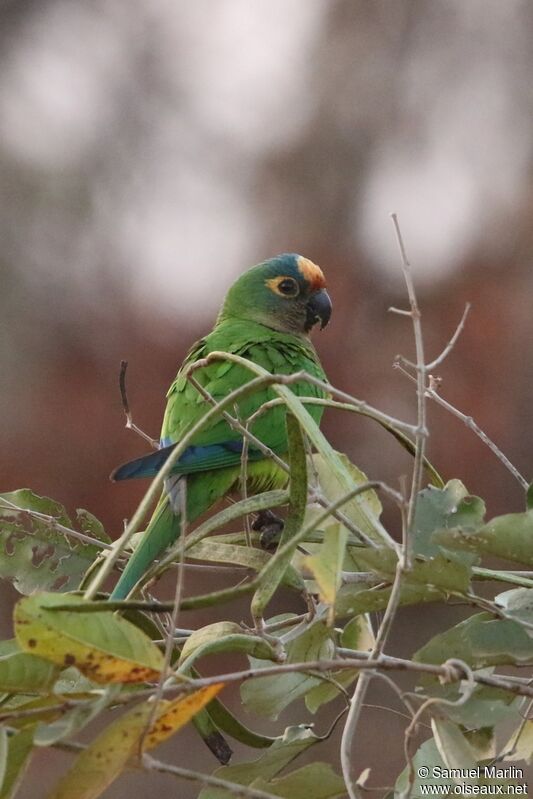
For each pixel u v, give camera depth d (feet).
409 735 12.14
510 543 13.60
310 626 14.28
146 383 45.55
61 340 47.19
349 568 15.83
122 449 44.34
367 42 52.29
